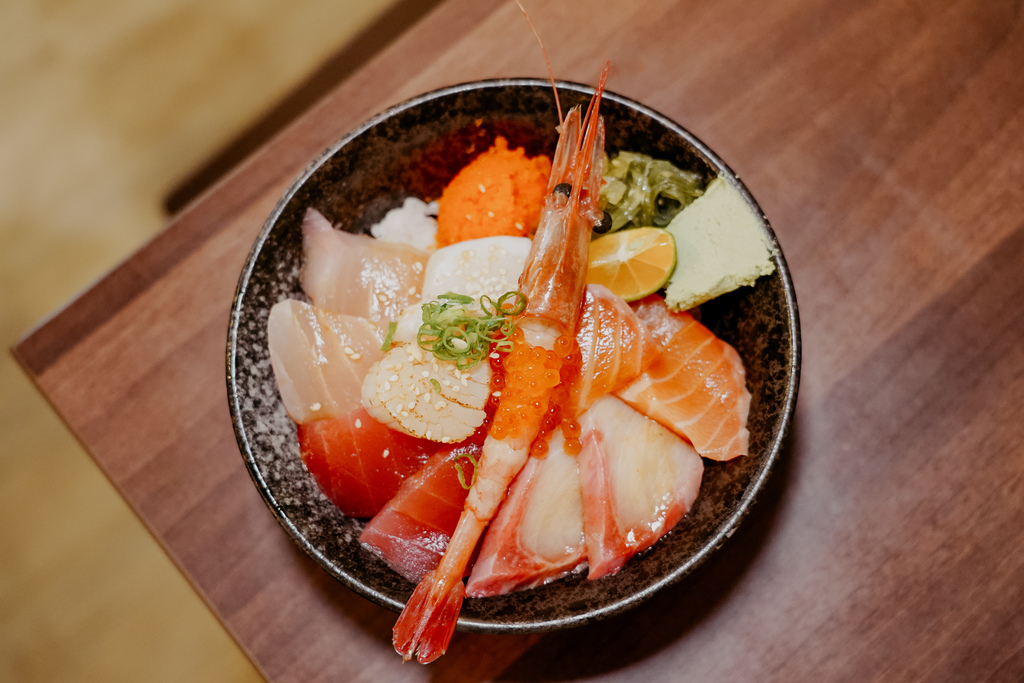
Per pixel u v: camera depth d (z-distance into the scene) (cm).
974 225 45
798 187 46
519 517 41
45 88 62
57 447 61
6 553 60
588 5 47
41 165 62
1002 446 44
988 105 46
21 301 62
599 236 43
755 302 42
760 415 41
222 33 61
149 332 46
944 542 43
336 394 42
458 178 45
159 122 62
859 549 43
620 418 42
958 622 43
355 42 60
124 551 60
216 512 44
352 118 47
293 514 40
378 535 41
